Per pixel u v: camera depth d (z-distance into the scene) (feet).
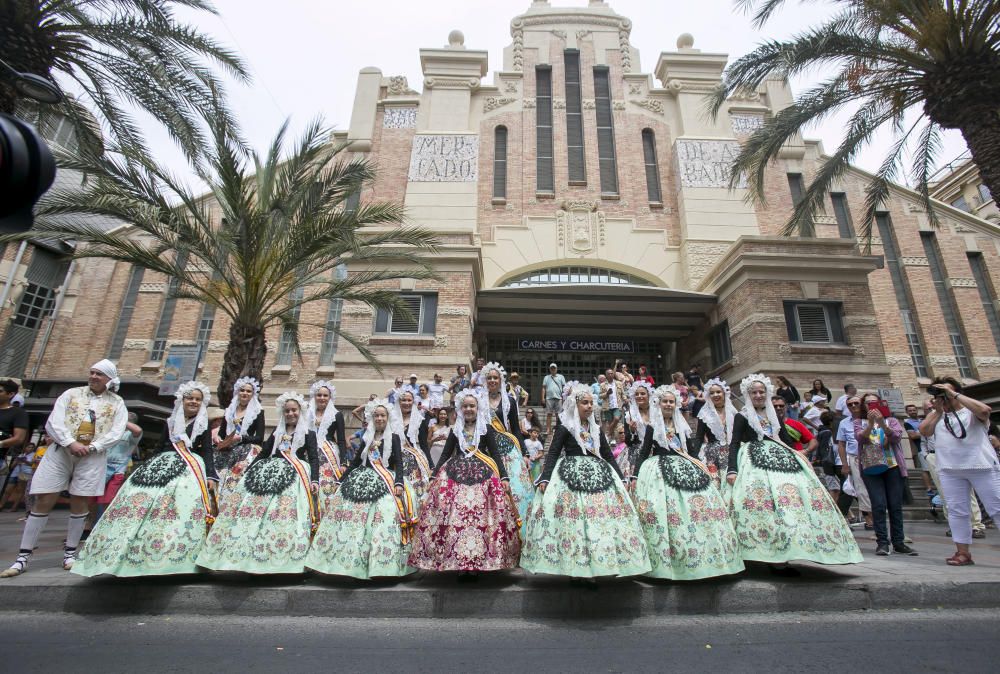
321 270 34.94
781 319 48.16
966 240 64.64
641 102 69.62
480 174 66.28
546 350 63.00
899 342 58.85
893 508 21.43
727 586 14.73
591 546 13.73
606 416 39.27
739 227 61.93
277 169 35.63
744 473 16.08
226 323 58.65
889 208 64.69
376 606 14.32
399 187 62.49
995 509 17.47
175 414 16.75
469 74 69.56
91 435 17.99
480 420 16.28
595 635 12.60
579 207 64.34
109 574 15.05
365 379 49.14
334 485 19.70
